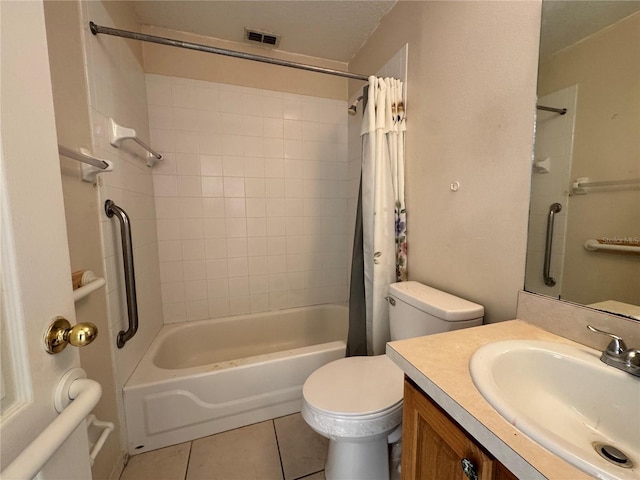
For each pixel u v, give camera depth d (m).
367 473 1.04
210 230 1.99
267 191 2.10
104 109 1.16
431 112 1.26
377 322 1.45
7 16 0.37
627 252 0.66
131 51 1.51
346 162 2.27
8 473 0.30
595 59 0.70
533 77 0.83
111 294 1.17
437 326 1.02
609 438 0.55
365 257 1.48
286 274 2.21
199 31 1.78
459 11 1.09
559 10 0.77
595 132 0.71
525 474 0.38
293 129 2.11
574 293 0.76
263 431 1.42
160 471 1.20
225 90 1.92
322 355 1.57
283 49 1.98
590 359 0.62
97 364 1.04
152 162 1.77
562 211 0.78
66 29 0.93
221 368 1.40
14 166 0.38
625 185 0.66
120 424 1.21
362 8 1.55
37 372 0.40
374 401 0.97
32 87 0.41
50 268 0.44
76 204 0.94
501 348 0.67
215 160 1.95
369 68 1.82
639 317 0.64
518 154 0.89
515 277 0.91
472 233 1.07
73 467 0.47
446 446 0.57
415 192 1.39
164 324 1.93
